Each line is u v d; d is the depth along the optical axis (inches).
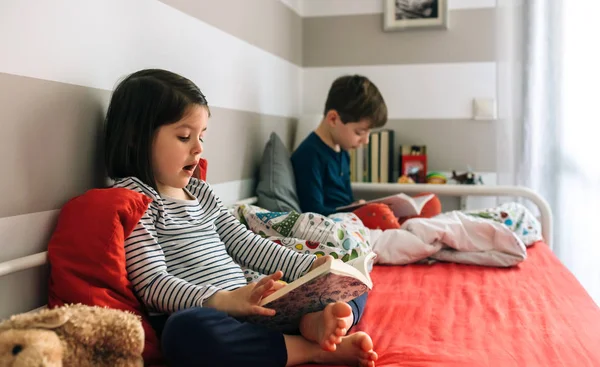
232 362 33.4
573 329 41.9
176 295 37.3
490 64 93.1
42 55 37.6
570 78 81.5
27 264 34.9
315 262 46.1
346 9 97.3
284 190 71.4
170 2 53.9
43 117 37.9
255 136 76.2
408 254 64.1
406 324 43.8
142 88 42.1
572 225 81.0
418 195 79.5
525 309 46.9
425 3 94.0
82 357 29.2
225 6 66.0
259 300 36.4
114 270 36.0
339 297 39.0
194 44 58.7
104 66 44.2
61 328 28.9
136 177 42.3
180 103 42.1
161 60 52.5
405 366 35.6
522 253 62.2
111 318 30.3
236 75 69.6
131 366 31.0
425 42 95.2
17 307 35.9
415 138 96.5
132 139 41.9
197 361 33.2
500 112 88.3
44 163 38.1
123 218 37.3
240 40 70.6
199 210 47.1
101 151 44.1
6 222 35.2
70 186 40.7
